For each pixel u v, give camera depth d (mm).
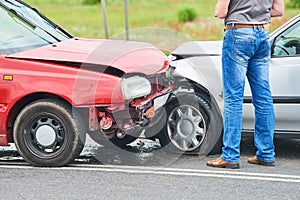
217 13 8602
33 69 8789
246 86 9453
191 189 7914
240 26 8594
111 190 7875
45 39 9656
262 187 8023
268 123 8992
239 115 8805
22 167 8992
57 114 8758
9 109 8820
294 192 7828
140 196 7629
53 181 8273
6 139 8961
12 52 9047
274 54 9469
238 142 8898
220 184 8141
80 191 7836
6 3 10117
